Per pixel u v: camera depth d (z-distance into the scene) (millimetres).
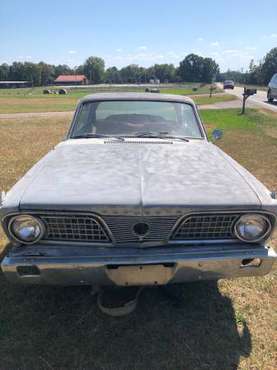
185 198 2205
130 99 3666
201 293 2912
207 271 2248
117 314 2578
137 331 2512
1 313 2674
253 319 2625
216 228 2273
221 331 2514
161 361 2273
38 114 18875
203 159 2861
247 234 2273
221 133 4117
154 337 2463
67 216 2188
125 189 2262
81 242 2252
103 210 2146
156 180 2398
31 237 2227
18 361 2268
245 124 13109
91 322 2590
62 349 2357
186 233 2260
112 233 2209
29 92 69375
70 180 2389
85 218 2186
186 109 3730
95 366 2236
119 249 2223
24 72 122312
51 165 2682
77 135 3521
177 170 2586
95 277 2219
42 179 2426
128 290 2688
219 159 2896
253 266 2314
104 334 2482
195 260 2178
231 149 8398
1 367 2225
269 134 10656
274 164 6898
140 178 2416
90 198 2174
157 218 2180
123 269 2197
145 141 3334
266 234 2291
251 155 7723
